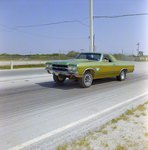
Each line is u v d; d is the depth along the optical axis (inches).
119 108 197.2
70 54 1208.8
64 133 137.5
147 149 113.4
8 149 115.5
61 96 251.3
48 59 1278.3
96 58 341.1
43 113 181.5
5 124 154.9
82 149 113.4
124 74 405.1
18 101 226.1
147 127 144.8
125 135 131.7
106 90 294.2
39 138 129.9
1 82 372.5
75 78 308.8
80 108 197.0
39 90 291.4
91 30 636.1
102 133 135.8
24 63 1243.2
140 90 296.4
